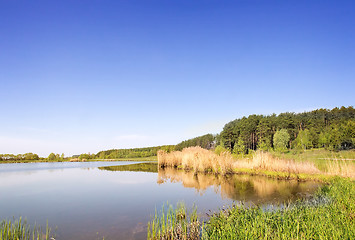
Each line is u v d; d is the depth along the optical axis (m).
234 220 9.79
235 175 29.16
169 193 18.67
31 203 16.16
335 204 12.09
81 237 9.84
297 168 26.94
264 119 92.44
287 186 21.00
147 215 12.92
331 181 21.66
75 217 12.77
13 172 39.56
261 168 30.75
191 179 26.44
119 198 17.30
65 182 26.25
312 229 8.16
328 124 94.75
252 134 89.81
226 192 18.58
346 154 45.31
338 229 7.72
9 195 19.02
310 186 20.72
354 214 10.23
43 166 58.25
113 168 47.31
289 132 88.56
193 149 43.28
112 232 10.40
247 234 7.84
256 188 20.17
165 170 38.44
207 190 19.59
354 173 23.28
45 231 10.56
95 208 14.58
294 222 8.95
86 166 56.84
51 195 18.84
